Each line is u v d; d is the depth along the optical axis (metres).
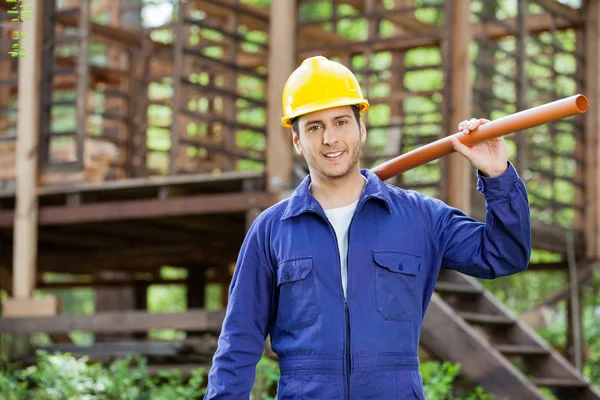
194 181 7.74
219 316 7.06
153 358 8.15
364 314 2.73
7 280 10.28
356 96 2.83
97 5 11.34
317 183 2.86
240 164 14.71
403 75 9.27
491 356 6.14
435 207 2.90
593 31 9.36
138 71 9.93
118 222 8.70
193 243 10.25
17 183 8.28
